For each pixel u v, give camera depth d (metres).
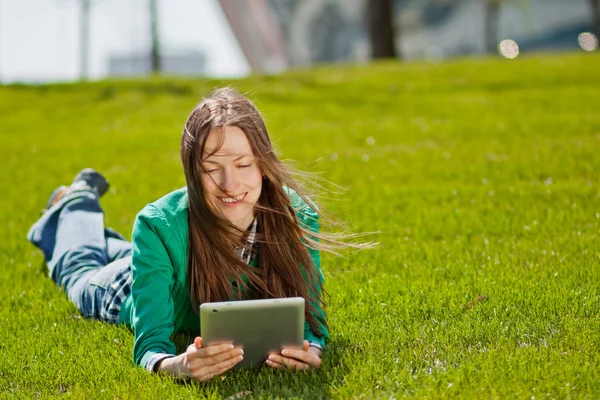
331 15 52.94
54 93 13.21
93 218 4.43
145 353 3.05
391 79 13.83
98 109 11.86
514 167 6.86
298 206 3.34
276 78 14.28
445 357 3.12
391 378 2.93
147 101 12.31
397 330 3.42
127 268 3.71
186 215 3.14
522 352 3.08
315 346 3.14
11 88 13.70
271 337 2.90
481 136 8.58
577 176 6.48
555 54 16.58
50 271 4.29
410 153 7.90
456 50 51.50
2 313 3.95
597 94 11.09
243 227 3.20
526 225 5.13
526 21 41.00
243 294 3.28
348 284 4.17
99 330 3.59
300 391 2.85
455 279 4.18
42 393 2.99
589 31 49.34
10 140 9.73
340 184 6.81
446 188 6.36
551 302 3.64
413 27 51.81
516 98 11.23
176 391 2.87
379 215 5.67
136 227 3.14
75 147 9.06
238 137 2.92
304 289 3.23
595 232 4.85
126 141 9.23
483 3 43.28
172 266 3.16
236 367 3.02
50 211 4.51
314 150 8.34
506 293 3.80
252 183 2.98
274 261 3.21
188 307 3.33
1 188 7.22
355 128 9.57
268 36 50.69
